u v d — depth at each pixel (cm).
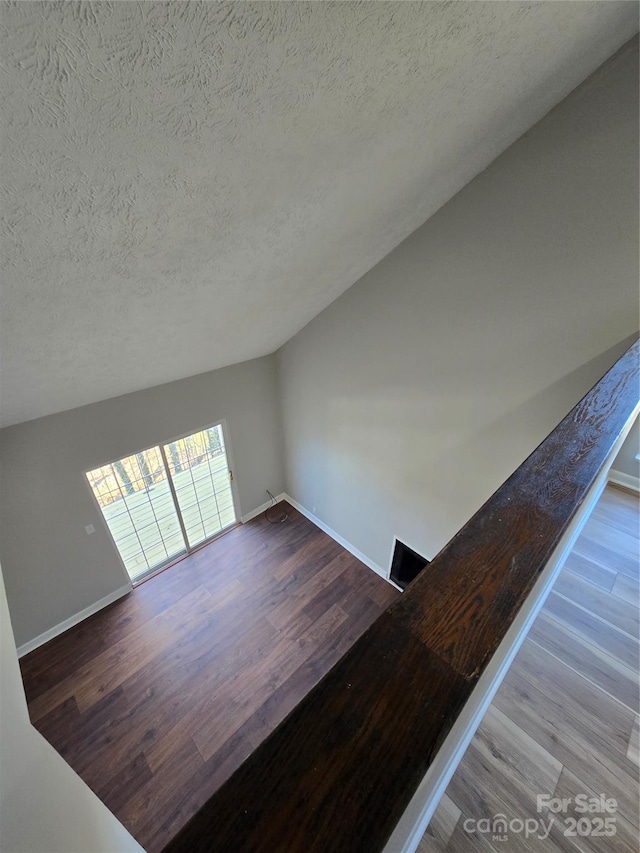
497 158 203
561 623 147
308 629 377
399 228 237
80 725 304
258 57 82
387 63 101
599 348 202
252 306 262
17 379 209
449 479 312
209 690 327
